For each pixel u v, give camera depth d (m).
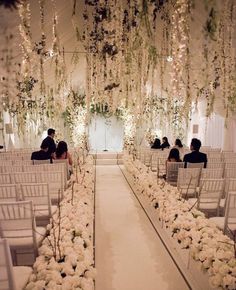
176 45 2.32
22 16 2.15
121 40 2.77
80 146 10.73
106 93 4.36
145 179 5.05
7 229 2.72
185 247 2.46
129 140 11.17
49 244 2.19
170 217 3.06
